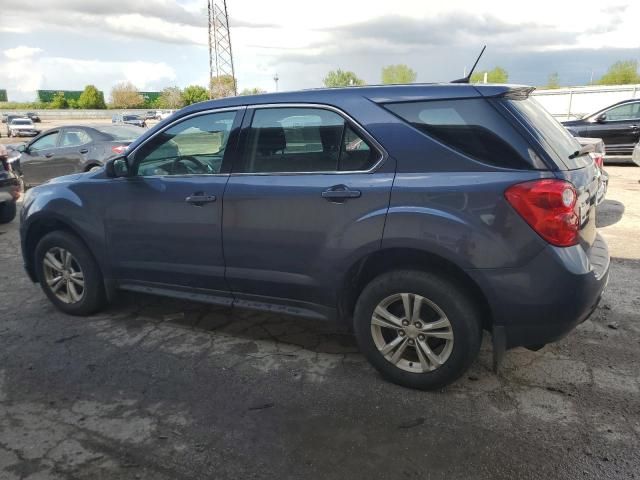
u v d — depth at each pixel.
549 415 2.91
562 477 2.45
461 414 2.95
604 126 13.73
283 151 3.38
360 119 3.11
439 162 2.90
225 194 3.51
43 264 4.49
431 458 2.60
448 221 2.82
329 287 3.25
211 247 3.63
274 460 2.61
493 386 3.22
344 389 3.24
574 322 2.80
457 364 2.99
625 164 14.00
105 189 4.06
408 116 3.01
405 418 2.92
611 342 3.75
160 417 2.99
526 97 3.20
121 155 4.01
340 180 3.13
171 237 3.79
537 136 2.80
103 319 4.41
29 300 4.89
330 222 3.15
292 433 2.82
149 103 102.25
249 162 3.50
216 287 3.74
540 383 3.24
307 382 3.33
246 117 3.53
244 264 3.53
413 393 3.17
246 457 2.63
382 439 2.75
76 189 4.22
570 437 2.72
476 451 2.64
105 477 2.51
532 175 2.72
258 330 4.14
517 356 3.59
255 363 3.60
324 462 2.59
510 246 2.73
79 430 2.88
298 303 3.45
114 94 102.00
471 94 2.90
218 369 3.53
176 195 3.72
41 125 58.47
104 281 4.27
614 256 5.77
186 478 2.49
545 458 2.57
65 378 3.45
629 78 62.06
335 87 3.33
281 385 3.30
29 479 2.50
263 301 3.60
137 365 3.60
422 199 2.89
